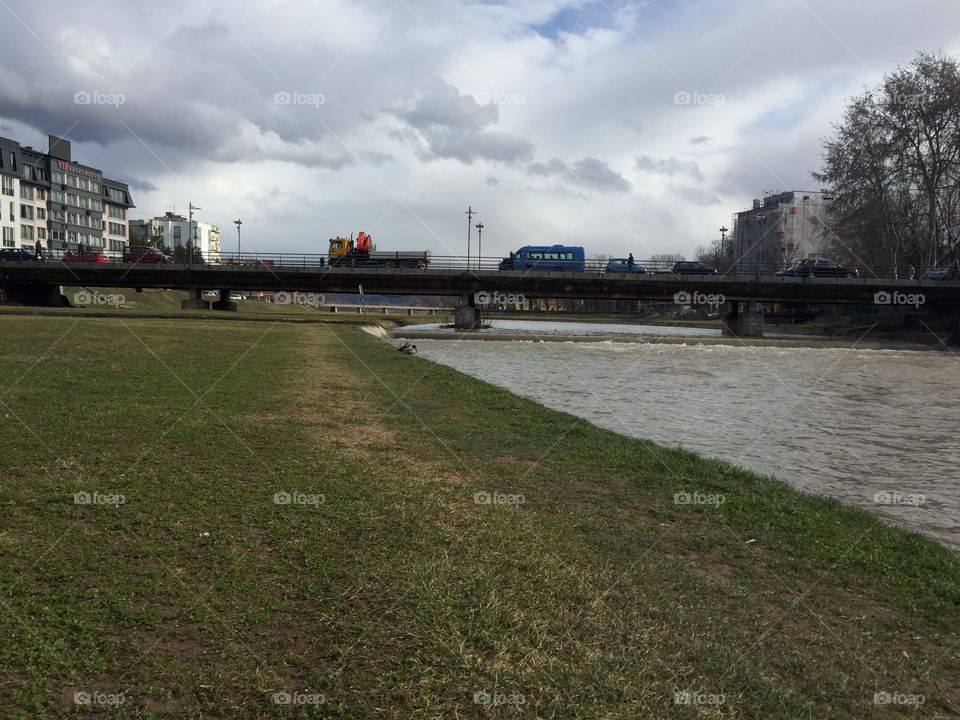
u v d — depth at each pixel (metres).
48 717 3.26
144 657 3.81
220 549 5.41
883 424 17.62
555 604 4.77
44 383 13.45
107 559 5.07
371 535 5.92
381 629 4.26
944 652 4.52
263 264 62.19
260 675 3.70
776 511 7.61
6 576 4.67
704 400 21.78
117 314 47.53
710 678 3.94
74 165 113.06
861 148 66.31
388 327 67.62
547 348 49.59
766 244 113.69
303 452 9.03
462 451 9.93
